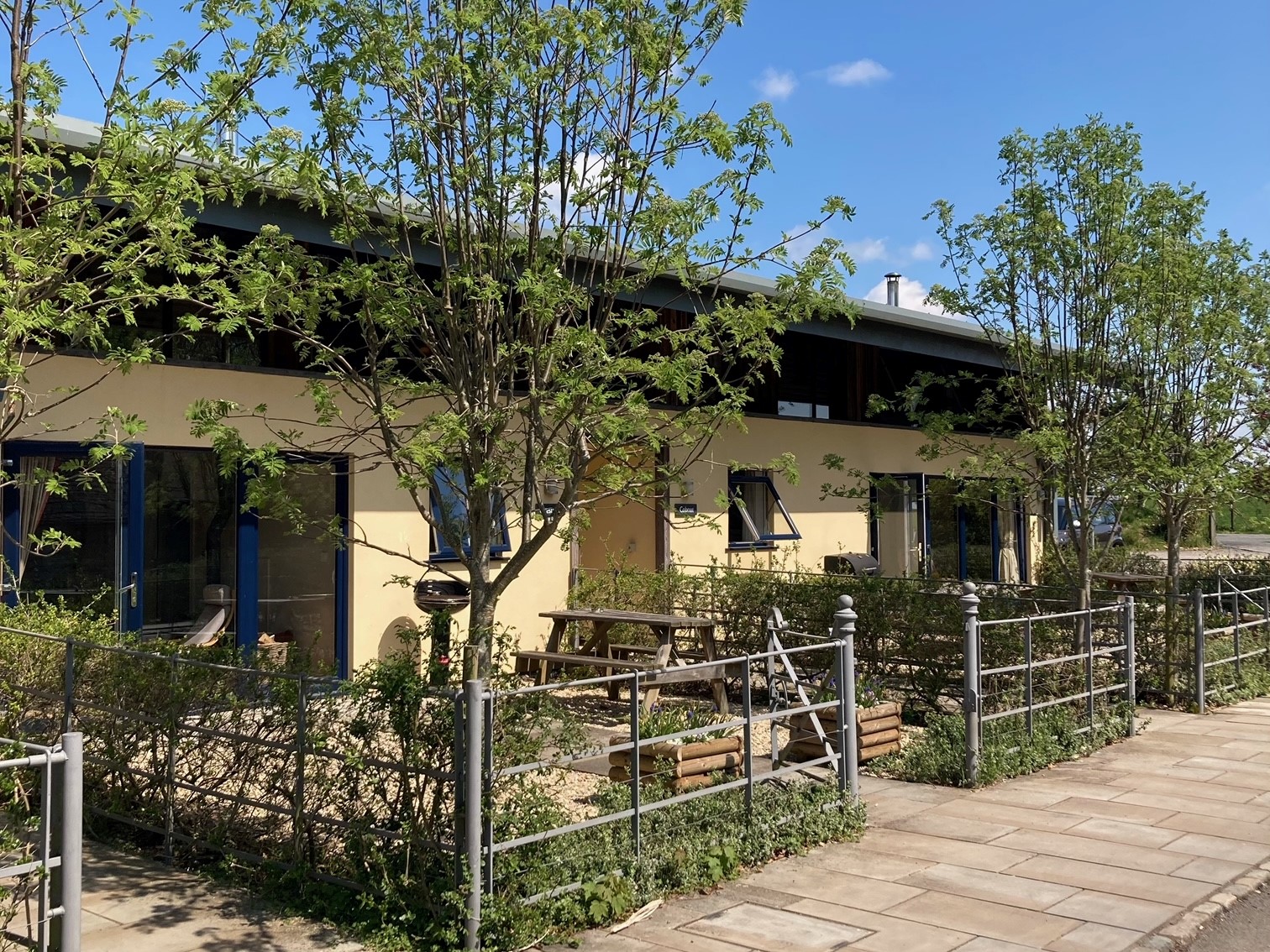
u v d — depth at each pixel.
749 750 6.12
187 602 9.38
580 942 4.74
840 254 6.23
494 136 5.68
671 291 11.73
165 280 9.01
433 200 5.79
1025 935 4.86
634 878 5.27
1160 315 10.34
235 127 5.89
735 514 14.76
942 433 10.89
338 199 5.85
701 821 5.89
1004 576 19.58
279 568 9.94
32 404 6.54
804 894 5.39
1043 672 9.54
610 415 5.56
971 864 5.89
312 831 5.32
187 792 6.11
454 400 6.09
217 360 9.61
